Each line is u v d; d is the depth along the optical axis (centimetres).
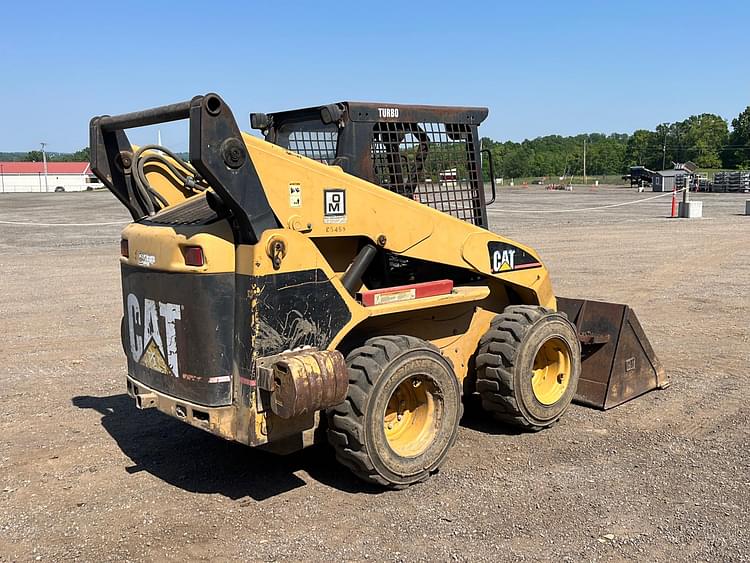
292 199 418
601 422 589
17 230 2417
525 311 557
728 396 655
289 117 530
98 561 385
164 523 426
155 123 447
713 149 10894
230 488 473
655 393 666
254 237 399
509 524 416
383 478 446
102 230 2412
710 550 386
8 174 10525
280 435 420
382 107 495
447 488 465
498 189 7000
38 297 1191
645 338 658
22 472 505
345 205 445
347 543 397
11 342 895
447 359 477
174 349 430
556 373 579
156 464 516
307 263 421
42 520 432
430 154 536
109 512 442
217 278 407
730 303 1100
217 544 400
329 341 435
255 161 399
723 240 1955
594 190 6444
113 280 1357
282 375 393
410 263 530
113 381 736
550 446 538
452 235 515
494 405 551
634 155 11406
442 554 384
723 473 486
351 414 431
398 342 451
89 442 562
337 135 489
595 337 622
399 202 477
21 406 654
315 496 457
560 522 418
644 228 2339
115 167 513
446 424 477
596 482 473
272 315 408
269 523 422
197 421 421
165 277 429
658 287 1246
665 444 540
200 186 537
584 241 1964
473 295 517
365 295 457
